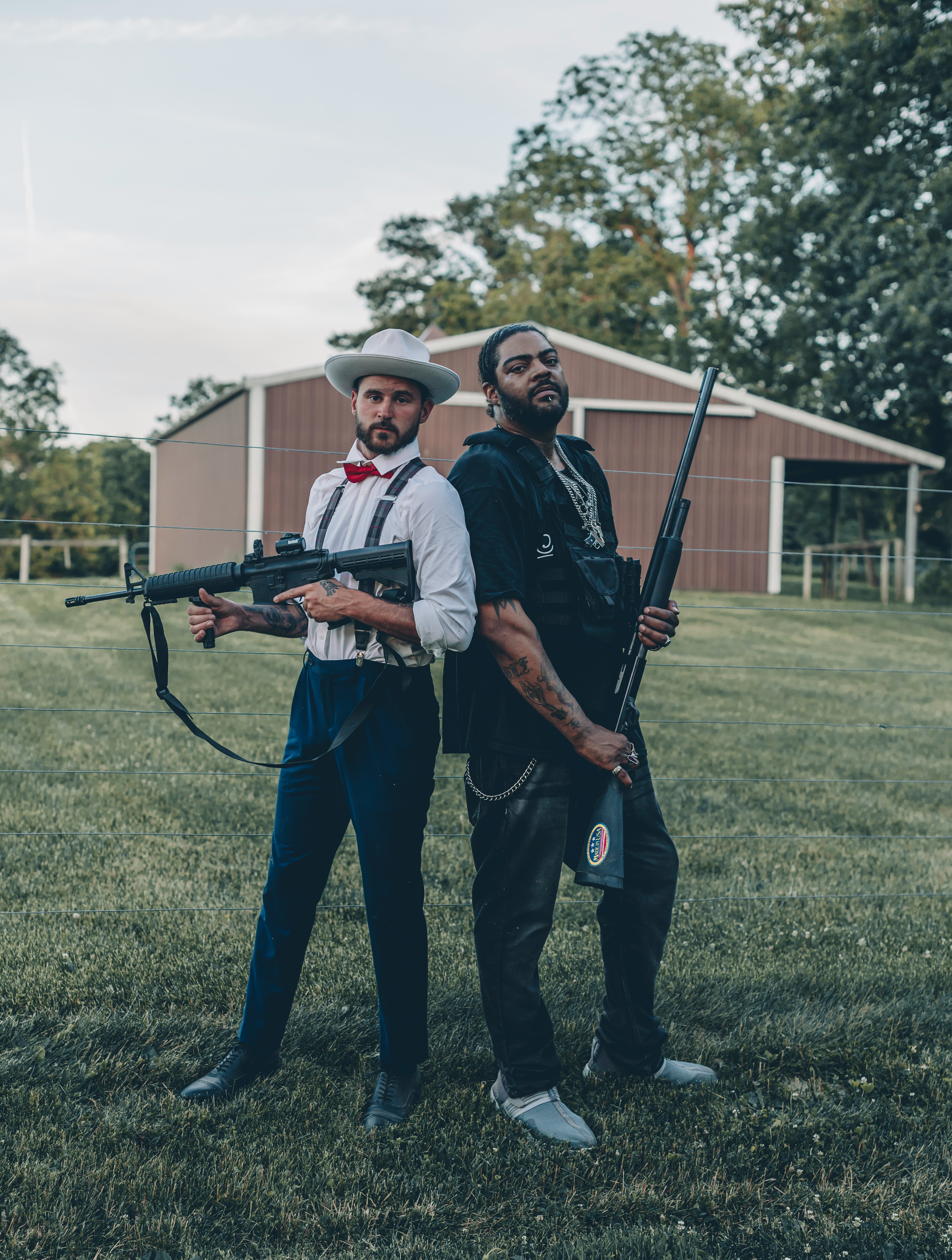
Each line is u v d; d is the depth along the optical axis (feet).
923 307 75.25
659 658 34.99
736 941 11.63
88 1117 7.84
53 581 61.98
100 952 10.50
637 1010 8.66
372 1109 8.07
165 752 19.12
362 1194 7.14
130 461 136.67
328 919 11.82
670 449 64.90
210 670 28.27
